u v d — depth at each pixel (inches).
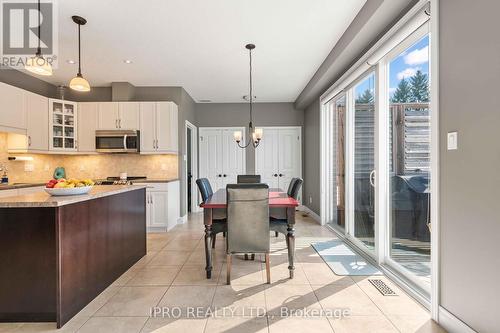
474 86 58.7
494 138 54.1
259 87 199.9
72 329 70.6
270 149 246.5
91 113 181.3
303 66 158.2
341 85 145.6
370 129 125.5
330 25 112.3
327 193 190.1
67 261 75.0
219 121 245.9
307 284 96.1
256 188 95.4
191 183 240.7
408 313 76.9
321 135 189.5
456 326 64.7
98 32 116.2
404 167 100.6
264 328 70.6
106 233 95.3
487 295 56.2
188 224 195.3
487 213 56.0
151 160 195.8
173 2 95.5
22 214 73.2
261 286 95.0
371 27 99.5
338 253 128.6
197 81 185.3
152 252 133.2
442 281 70.0
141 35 119.3
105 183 171.9
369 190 127.6
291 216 103.6
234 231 96.4
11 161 160.7
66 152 176.2
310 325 71.7
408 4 85.4
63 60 146.9
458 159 63.6
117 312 78.7
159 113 182.4
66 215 74.9
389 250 111.0
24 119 153.3
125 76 173.8
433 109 71.3
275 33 119.0
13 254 73.5
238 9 100.3
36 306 73.4
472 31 59.0
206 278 102.2
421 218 93.1
